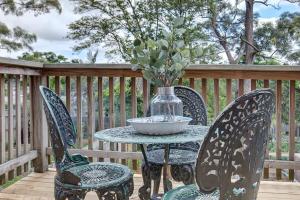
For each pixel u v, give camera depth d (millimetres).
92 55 3328
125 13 12570
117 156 3338
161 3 12344
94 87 3539
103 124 3389
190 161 2277
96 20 12625
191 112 2680
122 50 12094
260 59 12695
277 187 2945
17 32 9328
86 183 1861
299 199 2668
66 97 3439
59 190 1861
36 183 3107
